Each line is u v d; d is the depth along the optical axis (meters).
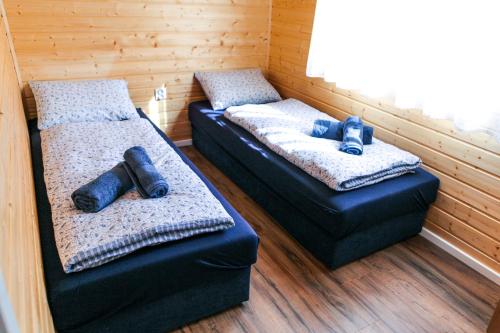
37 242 1.36
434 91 2.02
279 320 1.75
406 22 2.11
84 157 2.03
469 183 2.08
